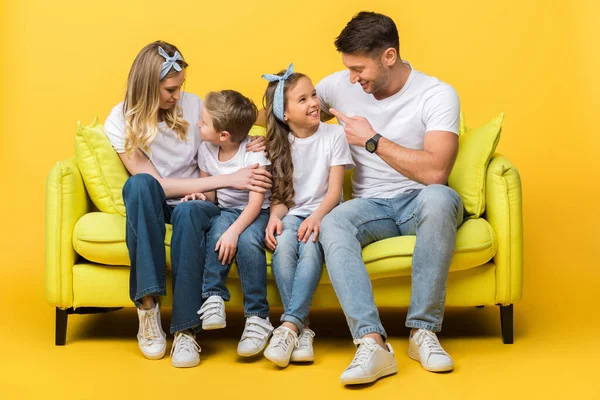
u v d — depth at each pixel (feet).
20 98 12.82
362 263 8.53
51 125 12.79
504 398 7.73
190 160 9.88
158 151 9.74
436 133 9.15
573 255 12.14
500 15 12.60
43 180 12.75
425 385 8.04
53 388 8.04
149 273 8.58
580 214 12.31
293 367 8.61
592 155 12.44
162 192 8.89
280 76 9.40
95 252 9.02
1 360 8.86
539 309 10.77
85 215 9.25
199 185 9.36
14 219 12.64
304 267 8.71
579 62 12.58
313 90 9.36
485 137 9.53
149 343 8.89
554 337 9.63
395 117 9.57
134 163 9.62
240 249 8.82
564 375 8.34
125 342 9.48
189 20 12.72
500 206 9.21
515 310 10.75
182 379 8.26
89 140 9.59
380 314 10.73
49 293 9.18
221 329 10.02
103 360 8.85
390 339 9.57
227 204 9.62
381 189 9.61
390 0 12.65
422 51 12.68
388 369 8.19
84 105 12.76
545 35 12.60
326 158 9.46
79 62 12.76
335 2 12.63
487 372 8.41
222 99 9.39
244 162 9.55
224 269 8.82
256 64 12.66
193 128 9.90
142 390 7.97
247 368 8.59
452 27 12.64
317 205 9.49
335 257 8.50
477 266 9.18
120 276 9.16
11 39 12.83
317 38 12.64
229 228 8.91
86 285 9.16
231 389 7.98
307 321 8.89
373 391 7.90
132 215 8.66
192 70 12.69
